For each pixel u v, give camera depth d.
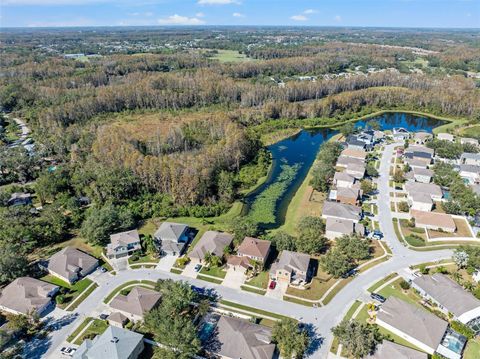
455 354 56.88
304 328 63.50
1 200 104.31
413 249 86.25
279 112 197.50
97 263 81.31
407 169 129.25
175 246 85.44
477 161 134.38
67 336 62.28
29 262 82.62
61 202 104.25
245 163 140.12
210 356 58.12
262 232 94.56
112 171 110.25
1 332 58.25
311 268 79.69
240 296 71.50
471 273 76.38
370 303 67.75
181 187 105.25
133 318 65.38
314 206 107.00
